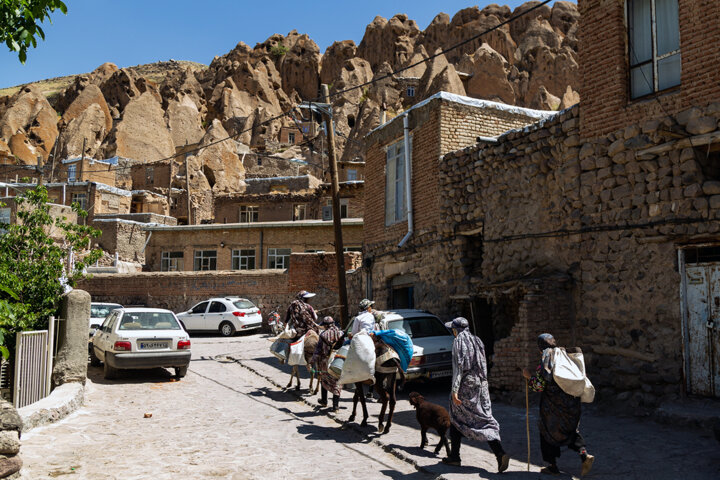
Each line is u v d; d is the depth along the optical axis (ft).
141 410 30.73
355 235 111.65
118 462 20.72
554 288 31.91
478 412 19.45
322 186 138.00
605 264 30.30
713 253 26.00
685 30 27.04
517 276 36.47
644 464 19.38
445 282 44.47
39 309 34.58
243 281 88.28
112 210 157.89
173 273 92.48
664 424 25.07
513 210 37.81
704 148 26.55
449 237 44.24
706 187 25.68
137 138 296.51
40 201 39.34
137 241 141.79
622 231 29.43
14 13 18.76
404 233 50.78
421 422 22.13
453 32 396.16
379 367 25.53
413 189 49.47
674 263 27.04
